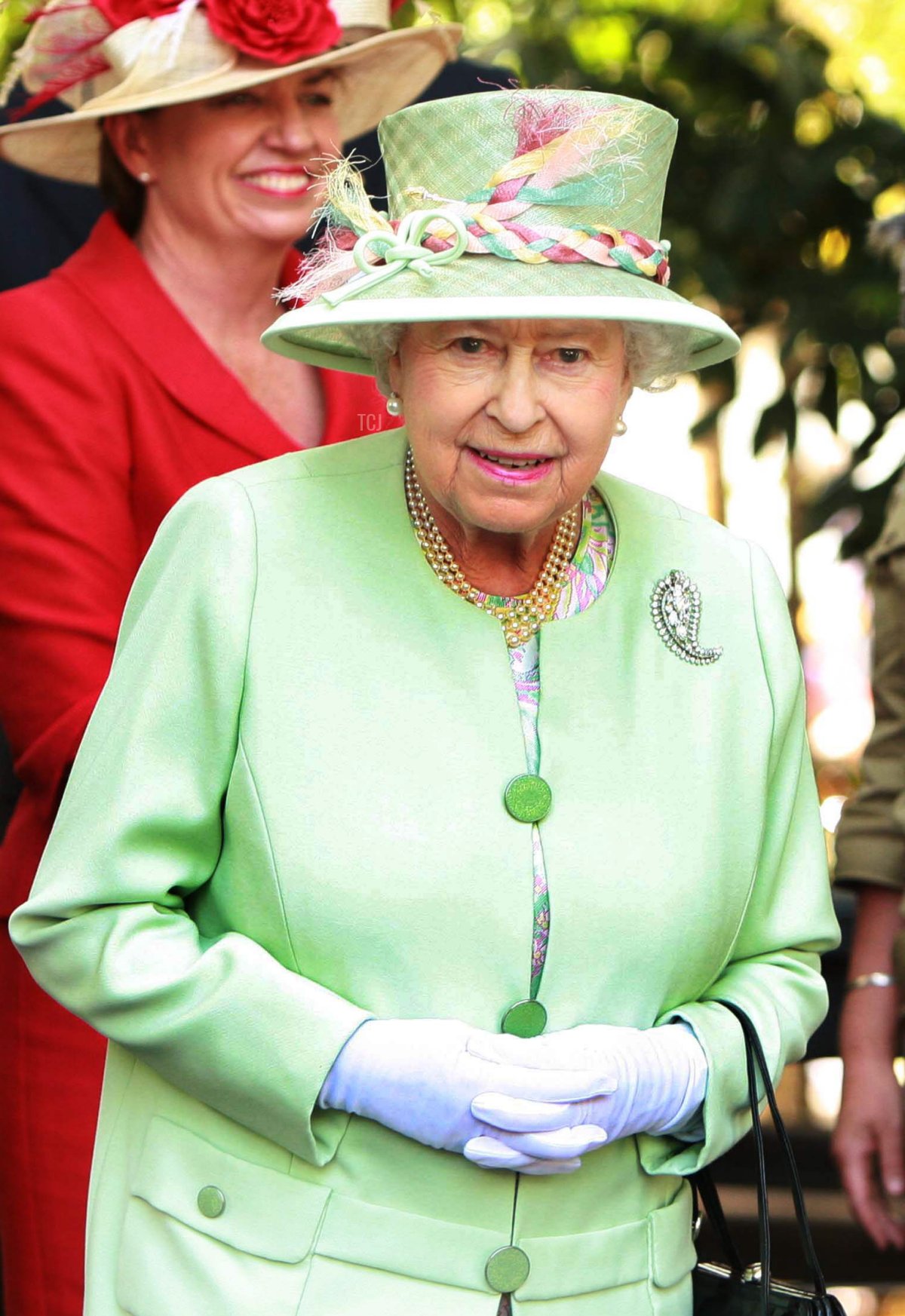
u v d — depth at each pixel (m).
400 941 8.14
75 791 8.61
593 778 8.45
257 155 12.42
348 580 8.47
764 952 9.26
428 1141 8.00
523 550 8.56
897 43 22.27
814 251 22.11
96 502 11.89
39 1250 11.95
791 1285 8.80
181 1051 8.16
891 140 21.53
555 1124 7.86
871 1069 13.98
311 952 8.20
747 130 21.64
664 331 8.39
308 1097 7.95
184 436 12.25
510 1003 8.26
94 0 12.09
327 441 12.85
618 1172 8.60
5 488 11.78
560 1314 8.35
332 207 8.54
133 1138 8.81
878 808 14.10
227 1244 8.29
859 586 31.27
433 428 8.04
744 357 23.34
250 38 12.02
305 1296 8.14
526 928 8.22
